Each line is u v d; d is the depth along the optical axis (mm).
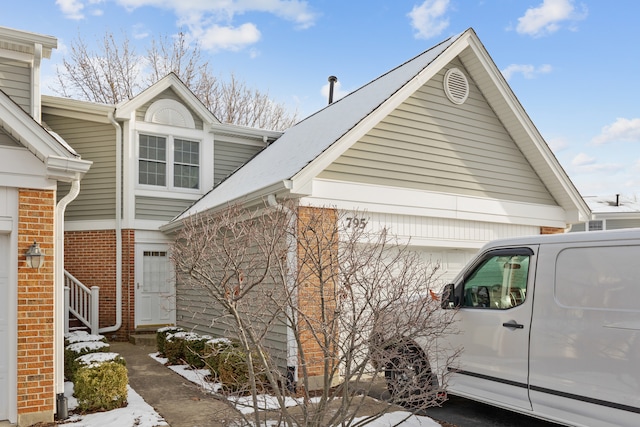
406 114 9500
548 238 5547
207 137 14484
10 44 7973
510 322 5676
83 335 10102
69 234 13312
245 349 4523
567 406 5078
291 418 4500
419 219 9469
